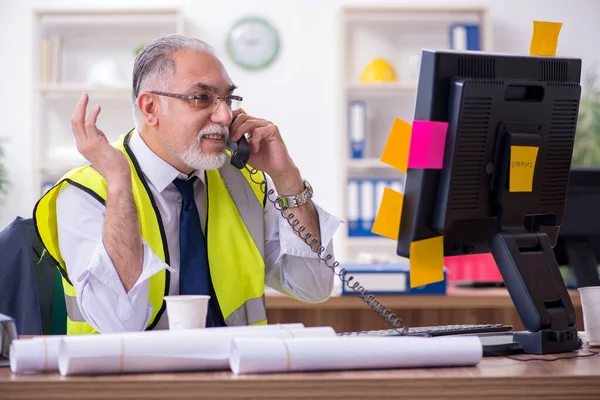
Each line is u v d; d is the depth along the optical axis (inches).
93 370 53.8
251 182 94.1
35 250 93.1
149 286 83.7
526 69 75.8
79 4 241.4
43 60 231.1
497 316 141.4
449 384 54.2
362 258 163.3
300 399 53.0
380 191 227.6
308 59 241.9
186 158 86.0
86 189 85.3
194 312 64.3
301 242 91.4
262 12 241.8
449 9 233.5
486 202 74.7
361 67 242.8
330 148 241.8
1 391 52.1
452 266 158.7
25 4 239.8
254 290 90.5
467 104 71.4
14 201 238.1
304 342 56.1
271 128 88.8
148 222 86.1
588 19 244.4
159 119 86.7
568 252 152.9
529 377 55.2
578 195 151.9
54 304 93.9
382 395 53.6
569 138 78.5
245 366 54.4
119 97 237.1
